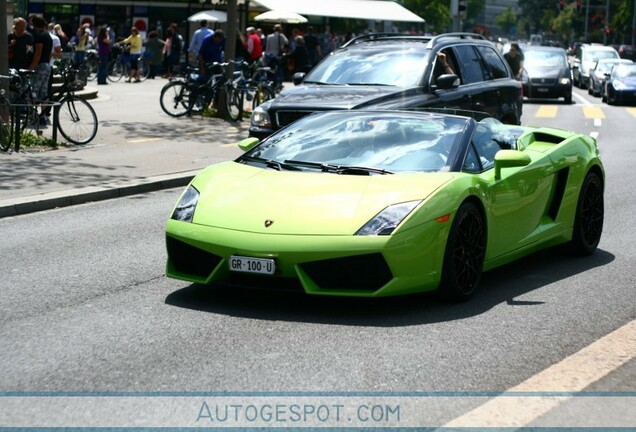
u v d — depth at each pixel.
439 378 5.22
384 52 14.38
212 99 21.55
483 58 15.25
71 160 14.30
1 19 15.15
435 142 7.27
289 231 6.32
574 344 5.94
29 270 7.81
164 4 43.31
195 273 6.68
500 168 7.30
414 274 6.42
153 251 8.64
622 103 34.09
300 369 5.32
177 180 12.93
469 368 5.40
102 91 28.97
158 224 10.09
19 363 5.38
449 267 6.65
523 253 7.79
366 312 6.57
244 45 24.27
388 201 6.48
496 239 7.28
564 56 35.47
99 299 6.86
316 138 7.54
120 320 6.29
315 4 49.19
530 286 7.51
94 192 11.67
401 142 7.31
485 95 14.80
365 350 5.70
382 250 6.23
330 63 14.49
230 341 5.84
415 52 14.19
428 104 13.42
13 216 10.54
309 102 13.11
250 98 21.70
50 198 11.05
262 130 13.41
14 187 11.76
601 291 7.38
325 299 6.91
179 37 37.72
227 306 6.67
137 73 34.78
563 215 8.28
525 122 24.98
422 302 6.89
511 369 5.41
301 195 6.63
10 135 14.84
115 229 9.77
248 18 47.19
